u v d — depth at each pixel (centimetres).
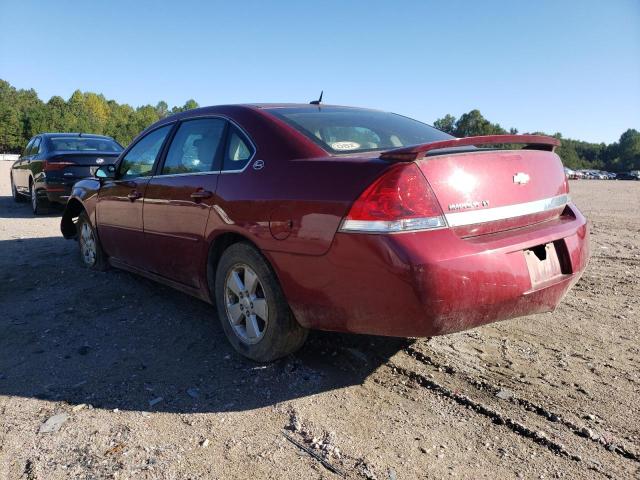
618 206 1467
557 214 330
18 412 282
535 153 320
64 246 689
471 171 273
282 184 296
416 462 238
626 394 295
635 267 591
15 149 10719
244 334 337
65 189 941
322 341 362
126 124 14475
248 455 244
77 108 14500
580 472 231
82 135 1082
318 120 345
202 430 264
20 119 10662
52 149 979
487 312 264
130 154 474
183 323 406
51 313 433
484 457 242
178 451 247
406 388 303
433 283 246
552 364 332
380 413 278
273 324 309
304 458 242
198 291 380
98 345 369
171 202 385
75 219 670
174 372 326
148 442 254
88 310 438
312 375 317
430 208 254
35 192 1002
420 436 258
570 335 380
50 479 228
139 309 438
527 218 299
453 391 297
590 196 2002
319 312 283
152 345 367
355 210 258
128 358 347
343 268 264
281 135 319
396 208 250
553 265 302
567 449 246
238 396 296
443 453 245
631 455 242
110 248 505
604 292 488
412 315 251
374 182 256
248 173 321
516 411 278
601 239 796
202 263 361
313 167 288
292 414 276
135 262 461
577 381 310
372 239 253
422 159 259
